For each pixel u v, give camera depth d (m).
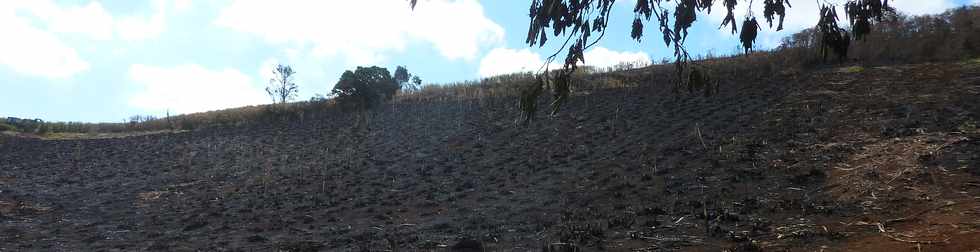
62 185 17.30
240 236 10.38
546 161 14.28
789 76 18.80
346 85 28.92
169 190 15.94
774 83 18.27
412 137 20.14
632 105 19.08
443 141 18.77
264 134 24.84
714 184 10.13
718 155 11.85
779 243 6.84
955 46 18.30
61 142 26.42
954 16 20.80
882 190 8.30
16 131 28.78
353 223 10.94
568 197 10.98
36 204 14.41
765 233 7.33
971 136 9.93
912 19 21.30
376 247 8.61
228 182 16.44
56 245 10.16
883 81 15.96
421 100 27.52
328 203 12.81
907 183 8.37
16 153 23.59
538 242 8.06
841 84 16.45
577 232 8.25
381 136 21.11
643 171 11.84
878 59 18.81
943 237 6.18
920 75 15.98
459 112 23.27
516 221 9.75
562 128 17.70
